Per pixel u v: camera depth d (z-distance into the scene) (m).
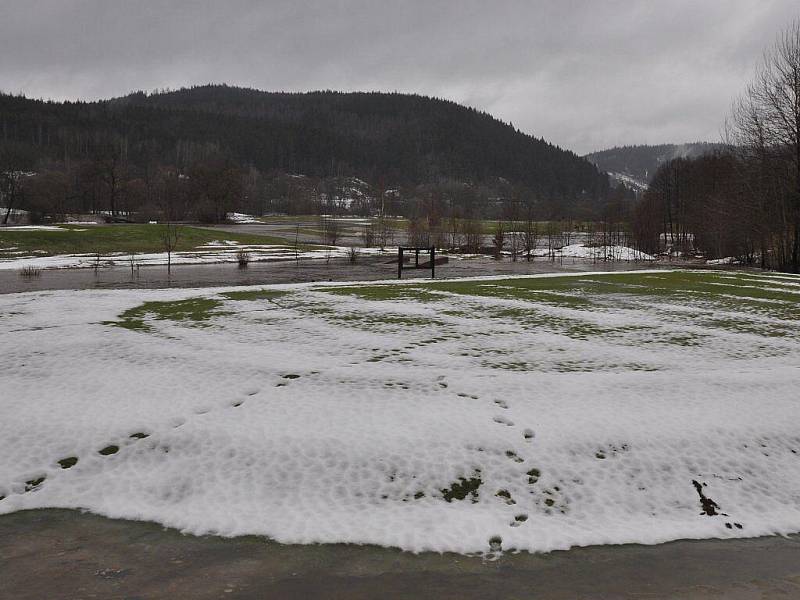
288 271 41.03
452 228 84.25
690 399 8.99
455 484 6.70
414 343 13.02
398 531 5.78
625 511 6.41
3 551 5.35
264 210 150.38
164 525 5.86
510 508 6.36
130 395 8.95
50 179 91.88
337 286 25.94
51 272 38.59
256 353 11.65
